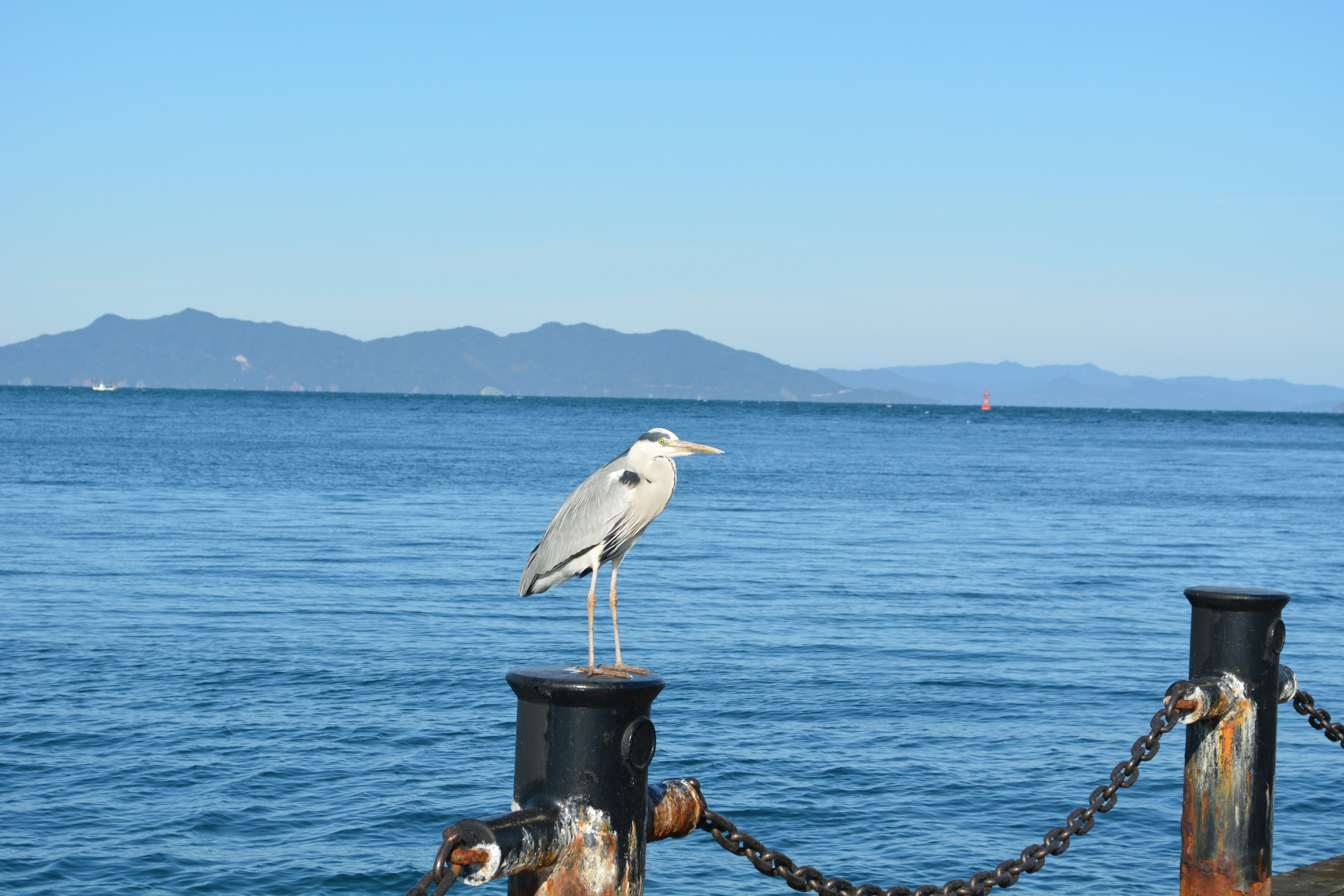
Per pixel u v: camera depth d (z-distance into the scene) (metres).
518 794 3.59
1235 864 5.45
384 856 9.27
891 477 58.72
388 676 14.83
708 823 4.28
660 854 9.56
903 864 9.23
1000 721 13.19
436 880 3.18
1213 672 5.49
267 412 152.12
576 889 3.44
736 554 28.33
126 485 43.91
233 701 13.50
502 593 21.72
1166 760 11.87
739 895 8.78
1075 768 11.55
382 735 12.29
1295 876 6.13
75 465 53.03
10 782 10.63
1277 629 5.49
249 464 57.66
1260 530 36.22
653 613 19.83
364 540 29.62
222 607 19.61
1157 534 34.81
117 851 9.23
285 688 14.15
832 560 27.47
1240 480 60.81
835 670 15.59
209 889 8.62
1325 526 37.69
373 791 10.64
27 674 14.49
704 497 45.44
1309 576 26.08
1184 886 5.63
